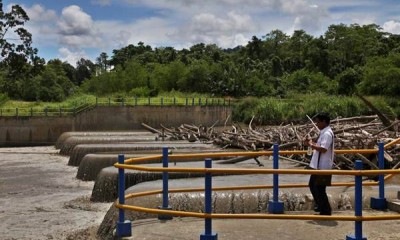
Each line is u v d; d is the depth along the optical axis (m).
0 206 14.83
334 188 11.62
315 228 8.04
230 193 11.05
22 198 16.19
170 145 25.05
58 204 15.18
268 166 16.75
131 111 41.91
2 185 18.89
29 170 23.28
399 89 53.00
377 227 8.14
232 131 25.05
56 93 61.31
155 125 42.81
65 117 38.97
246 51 104.50
